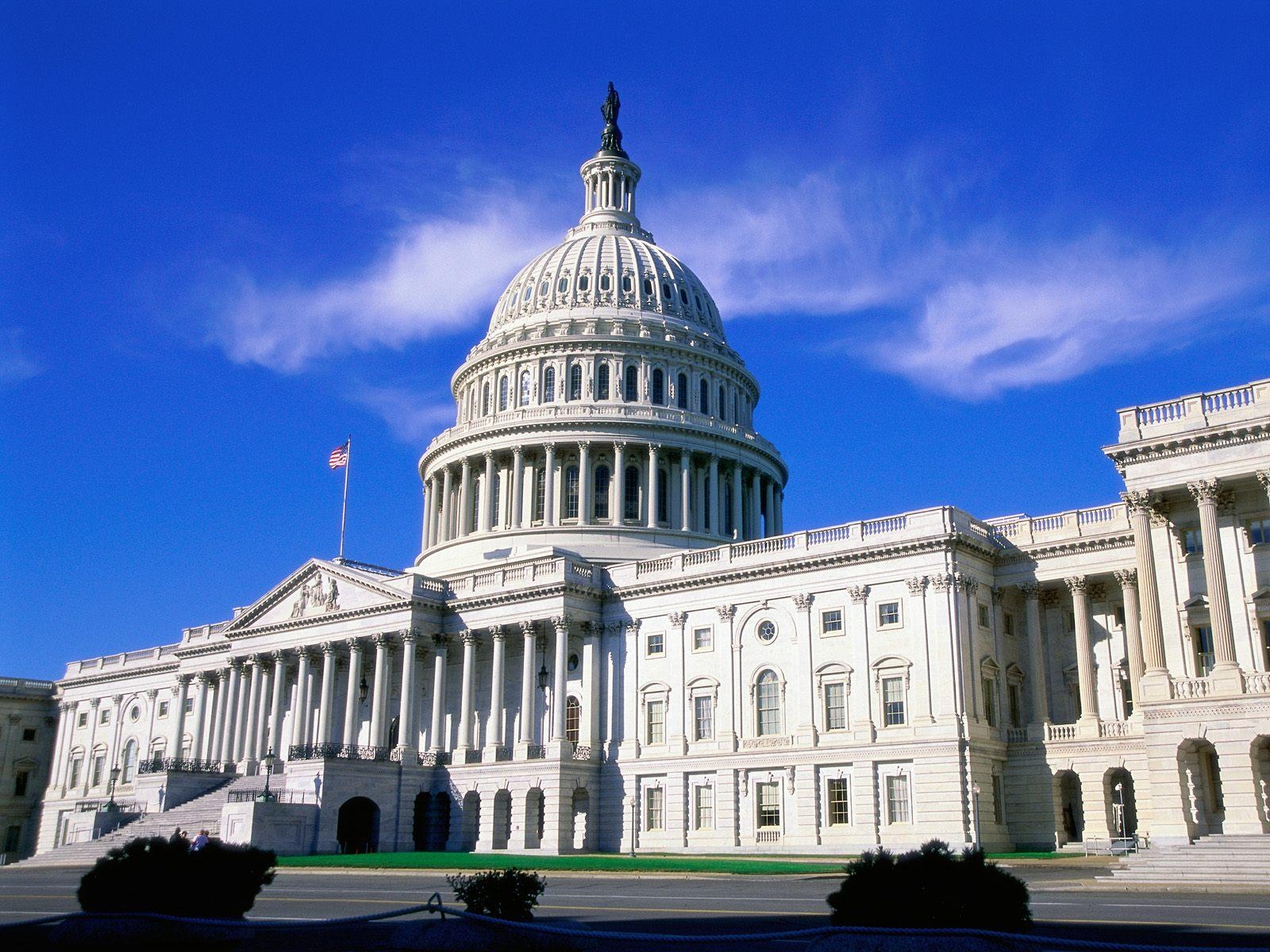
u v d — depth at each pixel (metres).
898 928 20.48
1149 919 30.86
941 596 72.94
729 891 43.25
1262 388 56.56
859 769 73.50
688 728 82.75
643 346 119.31
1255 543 57.19
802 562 79.44
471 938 22.89
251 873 26.91
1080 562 73.81
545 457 114.19
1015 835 71.88
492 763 87.06
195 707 112.56
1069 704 74.44
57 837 126.88
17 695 134.50
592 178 141.38
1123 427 60.19
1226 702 53.66
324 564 99.88
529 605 89.62
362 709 99.50
